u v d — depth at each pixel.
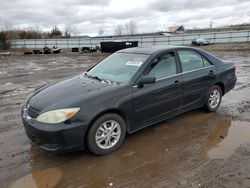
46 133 3.47
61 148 3.54
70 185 3.21
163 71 4.56
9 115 5.92
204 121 5.10
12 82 11.13
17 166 3.65
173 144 4.19
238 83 8.67
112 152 3.96
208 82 5.28
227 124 4.95
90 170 3.51
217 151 3.92
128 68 4.46
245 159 3.66
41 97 3.98
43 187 3.18
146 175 3.36
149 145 4.16
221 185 3.10
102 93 3.84
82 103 3.63
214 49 28.52
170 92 4.58
